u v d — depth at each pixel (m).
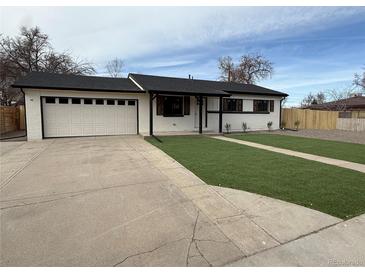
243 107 16.12
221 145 9.52
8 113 15.28
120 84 13.09
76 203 3.74
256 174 5.32
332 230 2.98
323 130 17.95
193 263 2.35
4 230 2.91
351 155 7.68
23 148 8.73
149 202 3.79
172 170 5.64
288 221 3.20
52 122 11.38
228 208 3.59
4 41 20.47
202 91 12.75
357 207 3.63
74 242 2.66
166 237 2.79
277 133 15.12
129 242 2.68
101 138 11.41
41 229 2.94
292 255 2.49
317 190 4.33
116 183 4.70
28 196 4.02
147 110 13.12
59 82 11.76
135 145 9.40
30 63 21.31
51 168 5.86
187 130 14.28
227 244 2.67
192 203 3.76
